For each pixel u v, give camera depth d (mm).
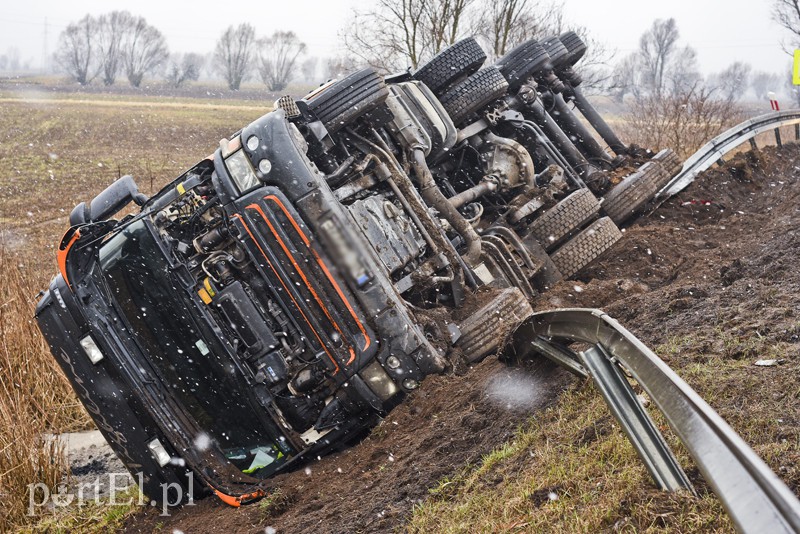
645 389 3572
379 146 7902
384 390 6582
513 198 10180
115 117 48719
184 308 6941
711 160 13172
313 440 6715
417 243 7359
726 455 2775
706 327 5609
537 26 21312
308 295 6512
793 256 6711
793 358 4578
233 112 56219
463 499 4539
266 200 6504
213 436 7203
